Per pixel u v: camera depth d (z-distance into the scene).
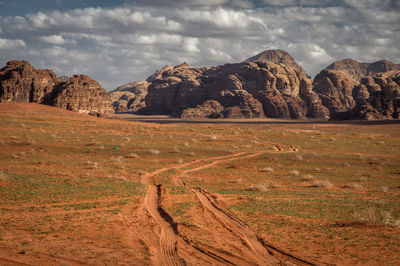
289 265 13.52
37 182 30.59
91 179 34.16
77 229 18.02
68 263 12.91
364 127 165.88
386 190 32.94
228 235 17.53
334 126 176.88
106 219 20.33
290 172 44.09
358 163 51.88
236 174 43.06
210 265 13.34
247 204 25.16
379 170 47.16
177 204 24.88
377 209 23.80
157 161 51.62
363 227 19.00
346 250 15.20
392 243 16.06
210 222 20.09
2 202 23.05
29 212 21.17
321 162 52.34
